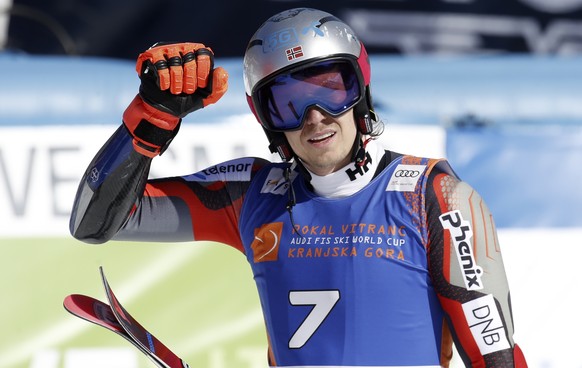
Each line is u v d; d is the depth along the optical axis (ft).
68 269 42.24
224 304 42.42
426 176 25.96
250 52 26.58
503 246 43.88
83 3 51.65
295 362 25.93
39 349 41.60
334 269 25.77
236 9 52.13
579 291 43.55
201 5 52.01
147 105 24.80
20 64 44.62
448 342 26.07
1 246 42.14
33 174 43.04
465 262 25.02
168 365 25.90
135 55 52.06
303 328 25.91
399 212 25.76
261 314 42.50
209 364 42.09
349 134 26.20
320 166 26.27
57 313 41.88
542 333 43.04
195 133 43.80
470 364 25.34
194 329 42.24
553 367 42.86
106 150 26.17
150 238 28.50
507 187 44.47
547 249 43.96
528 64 46.73
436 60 46.85
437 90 46.21
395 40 52.60
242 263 42.75
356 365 25.35
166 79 23.95
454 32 52.65
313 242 26.21
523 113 46.21
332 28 26.27
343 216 26.20
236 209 28.22
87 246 42.45
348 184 26.43
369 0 52.26
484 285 24.99
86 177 26.43
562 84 46.39
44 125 43.78
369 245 25.62
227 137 43.98
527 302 43.29
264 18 52.24
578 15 52.90
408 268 25.40
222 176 28.60
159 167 43.45
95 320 25.72
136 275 42.34
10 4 51.26
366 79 26.78
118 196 26.07
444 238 25.18
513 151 44.68
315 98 25.77
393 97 46.11
